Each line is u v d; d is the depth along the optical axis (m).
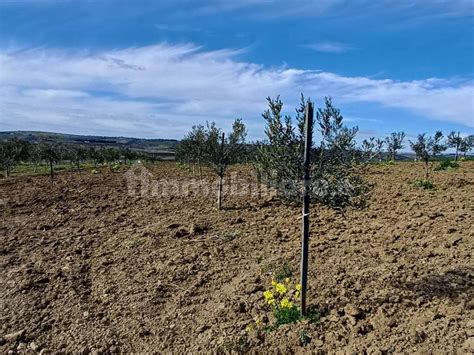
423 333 6.43
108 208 21.58
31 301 10.12
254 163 8.47
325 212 16.64
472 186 20.48
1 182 35.06
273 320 7.82
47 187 30.61
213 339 7.60
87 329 8.67
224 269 10.99
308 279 9.38
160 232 15.32
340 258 10.50
